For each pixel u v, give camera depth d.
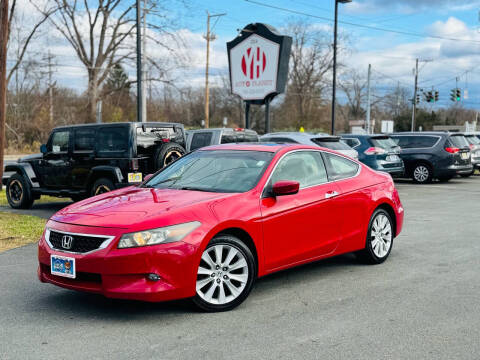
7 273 6.29
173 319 4.57
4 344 4.01
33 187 12.23
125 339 4.09
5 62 15.10
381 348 3.91
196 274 4.55
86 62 42.97
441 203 13.40
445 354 3.81
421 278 5.97
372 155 16.30
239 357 3.74
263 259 5.14
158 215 4.55
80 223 4.61
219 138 15.88
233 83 22.56
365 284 5.73
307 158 5.99
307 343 4.01
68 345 3.98
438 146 19.34
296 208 5.46
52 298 5.25
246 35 21.88
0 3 14.85
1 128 15.49
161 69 38.81
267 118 21.89
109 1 42.00
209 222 4.67
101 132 10.94
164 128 11.16
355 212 6.23
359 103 91.44
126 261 4.30
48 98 44.78
